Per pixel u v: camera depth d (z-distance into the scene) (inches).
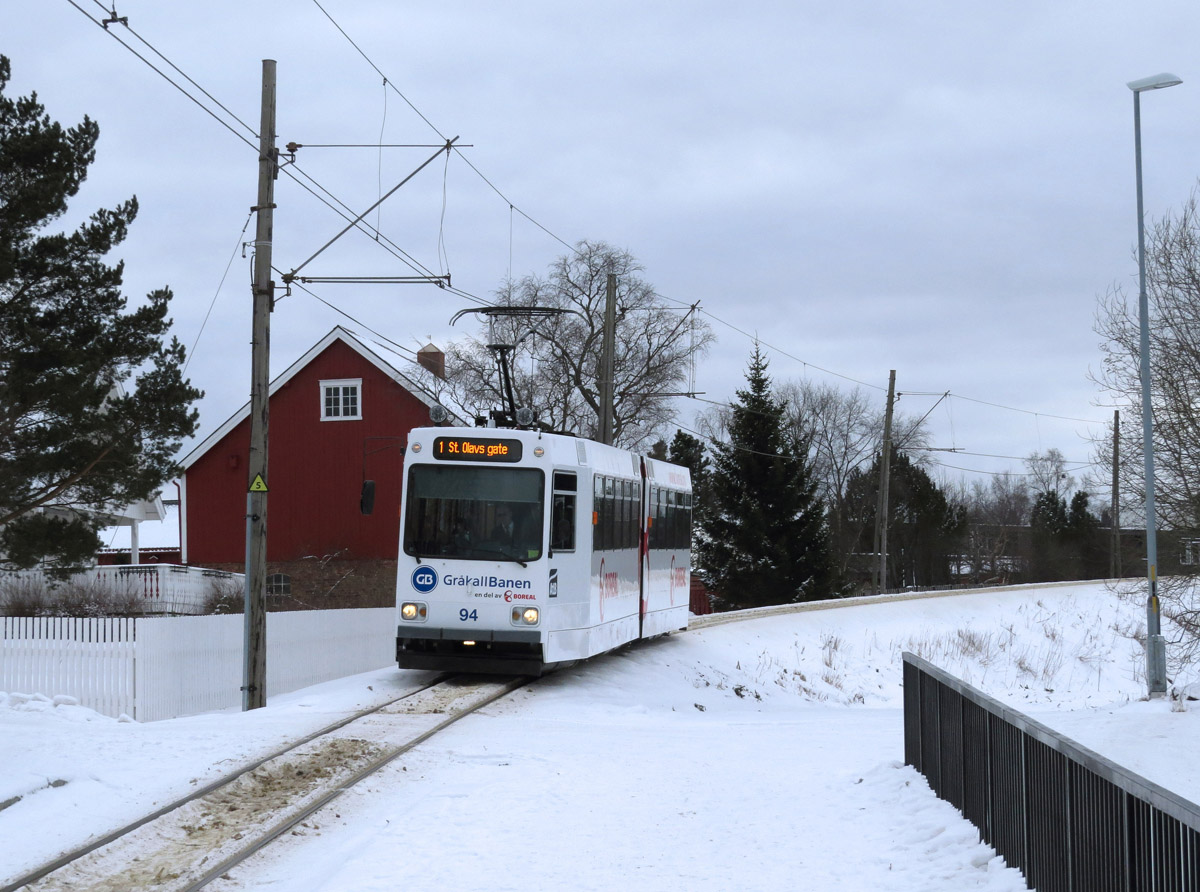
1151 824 213.8
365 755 476.7
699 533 2262.6
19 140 1025.5
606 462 820.6
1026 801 291.0
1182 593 1015.0
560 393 2130.9
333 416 1744.6
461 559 728.3
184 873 309.9
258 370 773.3
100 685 765.3
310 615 1003.3
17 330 1011.3
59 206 1035.9
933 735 399.2
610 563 826.2
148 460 1074.1
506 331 2011.6
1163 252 1014.4
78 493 1071.0
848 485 3176.7
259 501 771.4
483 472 735.7
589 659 894.4
